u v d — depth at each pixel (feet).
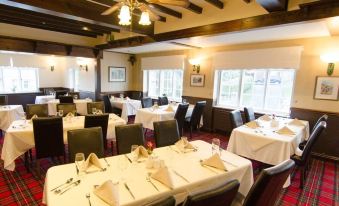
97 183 5.08
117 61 24.67
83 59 24.89
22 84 27.09
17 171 10.20
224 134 18.25
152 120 15.19
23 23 16.58
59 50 19.98
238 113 12.87
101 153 7.63
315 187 9.82
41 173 10.05
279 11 9.52
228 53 17.25
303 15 8.95
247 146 10.23
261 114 16.01
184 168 6.10
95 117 10.46
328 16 8.35
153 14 7.91
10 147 9.38
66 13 10.70
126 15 6.88
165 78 23.57
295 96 14.26
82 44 21.77
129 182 5.17
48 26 17.47
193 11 12.26
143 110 16.22
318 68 13.26
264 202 4.87
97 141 7.61
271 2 8.52
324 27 10.75
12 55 25.04
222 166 6.08
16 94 25.88
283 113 15.60
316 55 13.29
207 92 19.16
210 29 12.18
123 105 19.58
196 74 19.81
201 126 19.45
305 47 13.67
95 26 17.01
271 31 11.80
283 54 14.38
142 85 25.53
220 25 11.70
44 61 28.14
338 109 12.78
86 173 5.56
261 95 16.83
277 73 15.88
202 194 3.64
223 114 18.19
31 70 27.58
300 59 13.84
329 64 12.77
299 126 12.17
